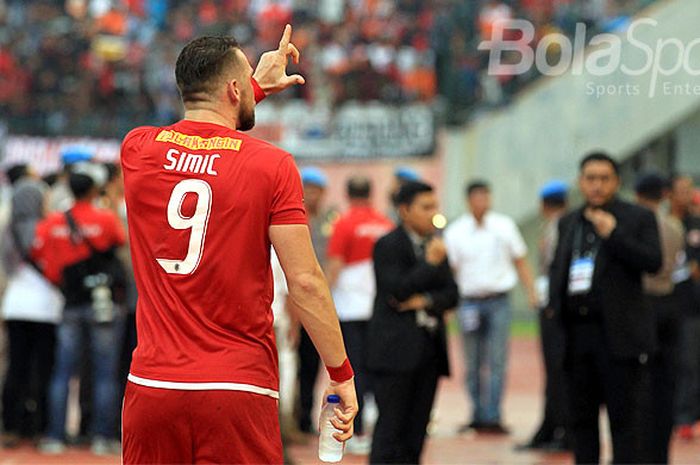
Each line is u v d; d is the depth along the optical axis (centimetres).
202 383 1138
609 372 1883
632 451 1880
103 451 2603
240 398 1141
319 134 5862
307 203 2908
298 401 2861
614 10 5594
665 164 5575
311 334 1162
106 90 6097
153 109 6094
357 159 5838
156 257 1175
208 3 6988
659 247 1891
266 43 6462
